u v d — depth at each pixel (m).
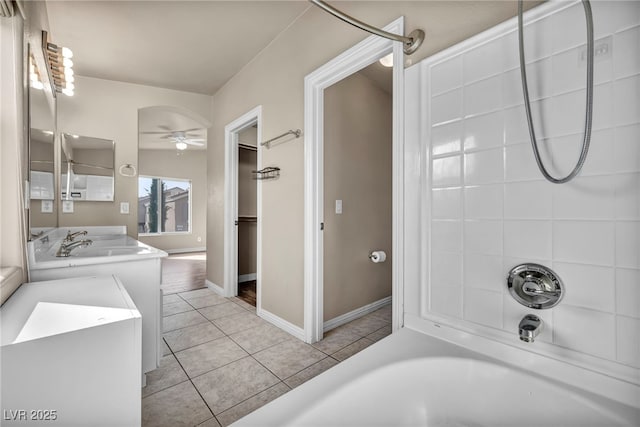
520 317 1.00
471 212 1.13
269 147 2.52
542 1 0.95
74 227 2.84
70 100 2.94
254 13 2.15
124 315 0.88
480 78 1.10
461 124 1.16
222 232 3.42
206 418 1.37
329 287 2.39
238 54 2.70
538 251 0.96
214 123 3.65
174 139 5.74
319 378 0.91
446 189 1.21
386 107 2.98
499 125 1.04
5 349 0.69
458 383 1.02
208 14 2.14
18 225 1.22
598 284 0.85
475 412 0.99
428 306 1.27
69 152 2.82
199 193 7.48
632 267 0.79
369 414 0.89
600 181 0.83
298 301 2.21
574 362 0.89
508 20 1.02
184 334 2.27
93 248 1.85
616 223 0.81
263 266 2.59
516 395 0.94
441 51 1.22
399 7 1.44
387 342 1.17
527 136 0.98
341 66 1.83
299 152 2.19
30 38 1.51
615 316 0.82
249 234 4.09
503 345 1.03
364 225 2.72
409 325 1.33
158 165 6.91
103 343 0.81
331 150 2.42
